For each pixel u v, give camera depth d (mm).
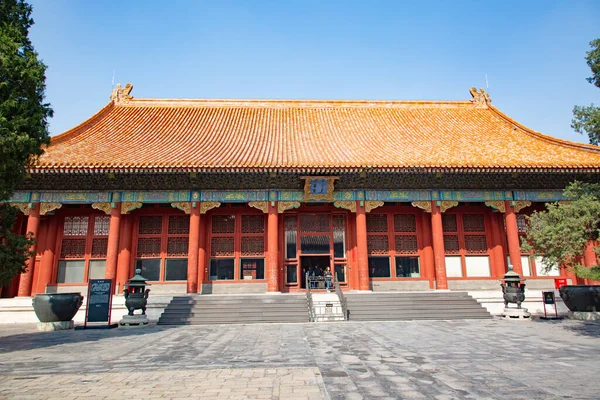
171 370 9555
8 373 9352
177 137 27422
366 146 26391
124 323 18469
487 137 28188
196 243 24078
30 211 23891
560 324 17578
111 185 24391
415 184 25406
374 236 27000
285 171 22203
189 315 20062
